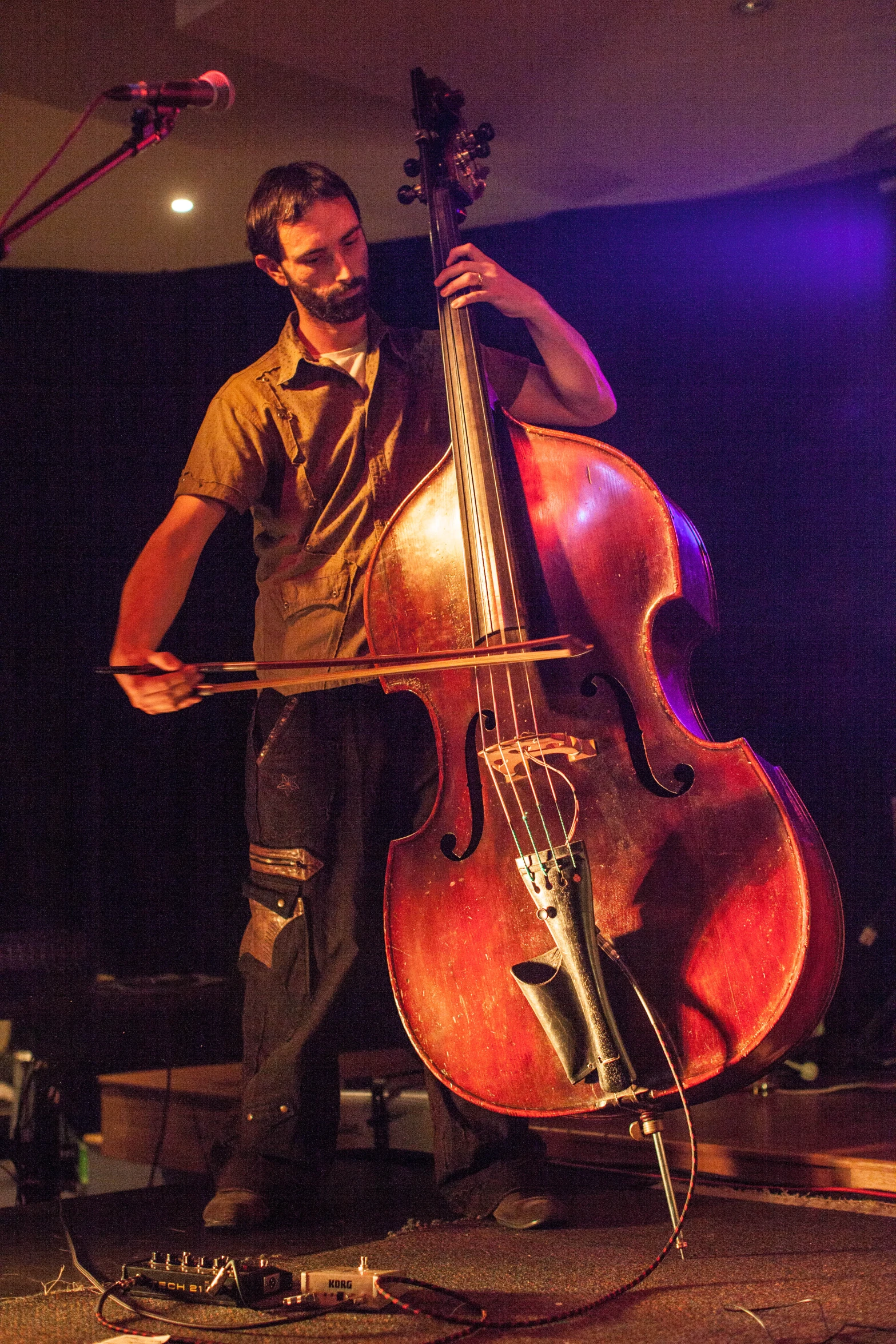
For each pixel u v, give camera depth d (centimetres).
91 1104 343
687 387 431
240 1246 205
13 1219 227
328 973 223
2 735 472
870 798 398
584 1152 252
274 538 238
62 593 482
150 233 454
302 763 227
